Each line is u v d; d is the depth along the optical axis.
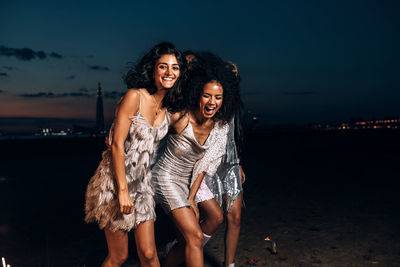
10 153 29.70
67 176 12.90
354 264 4.04
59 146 41.19
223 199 3.67
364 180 10.59
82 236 5.32
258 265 4.07
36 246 4.84
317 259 4.20
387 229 5.36
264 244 4.79
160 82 2.80
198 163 3.26
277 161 17.94
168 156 3.22
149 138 2.84
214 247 4.70
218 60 3.21
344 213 6.45
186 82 3.05
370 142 36.72
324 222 5.85
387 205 7.05
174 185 3.16
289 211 6.72
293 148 29.84
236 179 3.71
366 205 7.09
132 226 2.77
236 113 3.70
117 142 2.71
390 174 11.78
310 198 7.97
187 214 3.04
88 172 14.04
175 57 2.80
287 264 4.08
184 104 3.04
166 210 3.12
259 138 68.88
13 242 5.03
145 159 2.85
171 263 3.52
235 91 3.26
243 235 5.25
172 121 3.10
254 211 6.79
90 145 42.56
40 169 15.80
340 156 19.83
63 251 4.64
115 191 2.81
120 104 2.77
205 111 3.05
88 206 2.91
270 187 9.66
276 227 5.62
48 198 8.52
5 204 7.80
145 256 2.82
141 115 2.79
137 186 2.81
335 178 11.16
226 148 3.66
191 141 3.12
